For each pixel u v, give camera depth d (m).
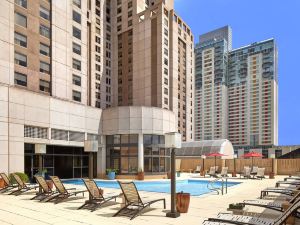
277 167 33.81
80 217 9.34
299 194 7.83
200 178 29.16
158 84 64.12
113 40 72.12
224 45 171.50
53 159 28.73
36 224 8.48
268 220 6.59
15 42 30.20
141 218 9.14
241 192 16.42
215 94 172.00
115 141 30.95
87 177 31.53
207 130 173.88
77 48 39.59
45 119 26.14
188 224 8.35
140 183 26.33
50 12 34.94
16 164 23.55
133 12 69.88
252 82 163.88
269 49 160.25
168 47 67.44
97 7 66.19
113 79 71.06
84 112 30.05
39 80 32.69
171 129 32.28
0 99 22.73
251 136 161.75
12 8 29.78
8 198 13.55
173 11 68.75
